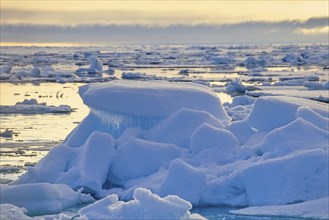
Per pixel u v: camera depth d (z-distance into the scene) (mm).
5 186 40656
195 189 42125
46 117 92062
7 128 79812
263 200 41500
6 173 51781
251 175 42406
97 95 51406
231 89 130750
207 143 47438
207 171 44656
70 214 39500
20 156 59469
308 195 41188
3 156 59438
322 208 38812
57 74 183500
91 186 44344
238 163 45312
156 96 51250
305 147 45562
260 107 51031
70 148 48656
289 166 42219
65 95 127875
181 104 51594
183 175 42406
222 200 42312
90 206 31594
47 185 40875
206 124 48250
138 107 50469
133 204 30641
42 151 62344
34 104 106750
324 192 41156
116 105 50688
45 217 36812
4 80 171250
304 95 115562
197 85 56625
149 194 30641
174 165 42844
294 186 41469
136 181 45344
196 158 46656
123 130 50844
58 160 47688
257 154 47062
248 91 128625
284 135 46656
